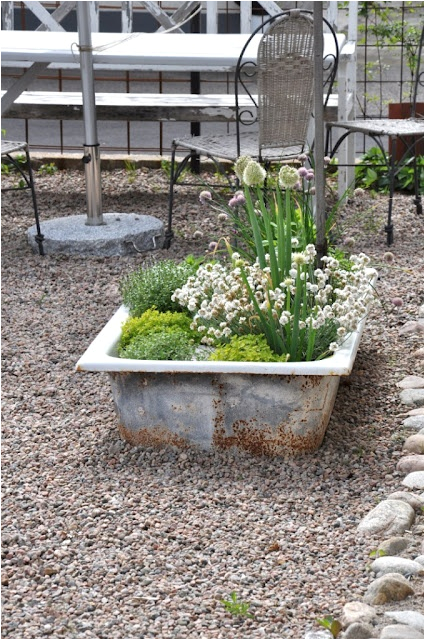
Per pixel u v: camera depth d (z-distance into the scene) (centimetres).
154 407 328
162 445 332
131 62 584
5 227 645
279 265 345
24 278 537
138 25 1178
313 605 245
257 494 304
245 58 572
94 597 252
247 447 326
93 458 330
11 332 454
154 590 254
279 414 320
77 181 775
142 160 809
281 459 324
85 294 509
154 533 282
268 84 518
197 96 727
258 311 332
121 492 307
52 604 249
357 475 313
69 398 381
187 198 714
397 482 308
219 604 247
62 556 271
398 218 646
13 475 320
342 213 654
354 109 734
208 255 566
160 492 307
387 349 417
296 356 329
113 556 271
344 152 664
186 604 247
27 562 269
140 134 999
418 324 438
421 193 710
